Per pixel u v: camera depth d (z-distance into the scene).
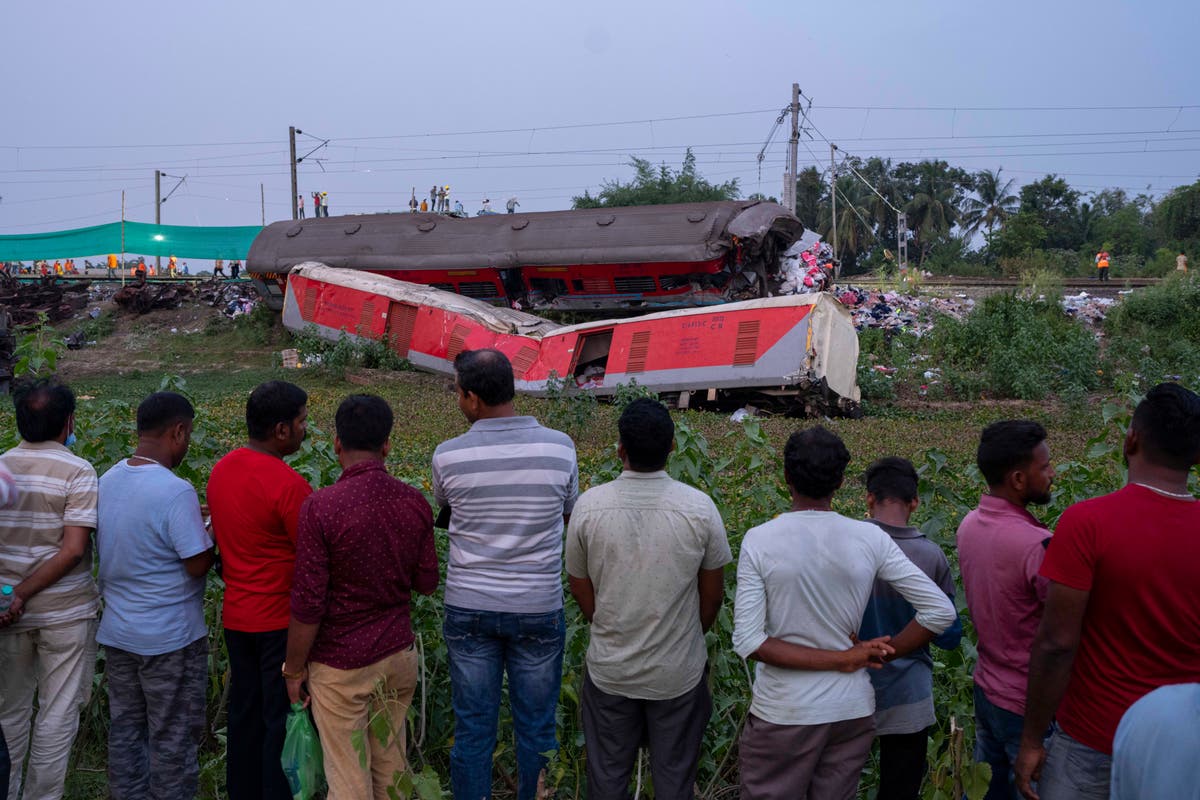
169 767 4.59
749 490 6.51
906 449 16.69
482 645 4.36
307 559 4.00
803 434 3.86
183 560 4.54
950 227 77.25
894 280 36.25
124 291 38.50
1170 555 3.25
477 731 4.35
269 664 4.41
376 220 32.56
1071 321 30.05
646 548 3.99
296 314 29.41
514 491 4.32
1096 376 25.42
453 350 25.48
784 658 3.71
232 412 20.20
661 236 27.95
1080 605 3.35
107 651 4.66
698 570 4.14
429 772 3.98
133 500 4.49
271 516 4.36
